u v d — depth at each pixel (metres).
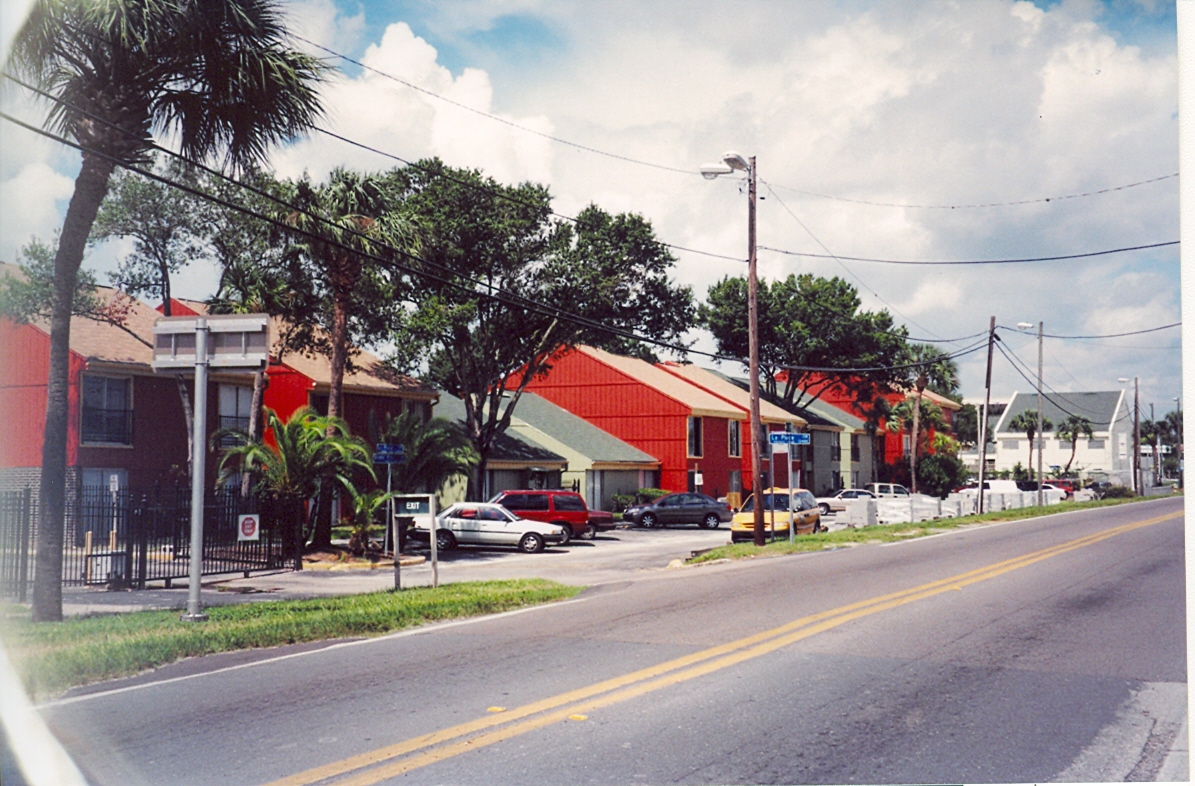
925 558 20.50
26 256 29.20
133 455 31.50
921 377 73.69
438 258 34.31
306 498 23.53
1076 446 99.31
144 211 30.41
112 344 31.95
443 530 28.33
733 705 7.78
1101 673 8.97
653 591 15.72
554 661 9.59
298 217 25.75
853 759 6.43
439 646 10.59
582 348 55.34
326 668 9.36
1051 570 17.56
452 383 55.41
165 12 12.59
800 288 64.94
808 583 16.16
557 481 45.94
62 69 13.27
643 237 35.94
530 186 35.09
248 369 13.06
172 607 14.59
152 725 7.20
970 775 6.14
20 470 30.06
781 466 33.44
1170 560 19.12
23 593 15.66
